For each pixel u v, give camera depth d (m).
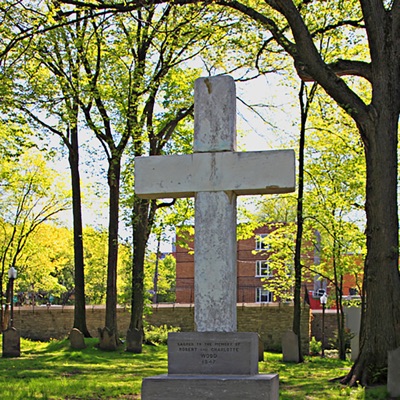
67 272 70.00
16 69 23.78
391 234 16.38
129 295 38.56
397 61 16.91
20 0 20.02
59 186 43.25
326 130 28.55
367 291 16.56
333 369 21.61
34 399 12.67
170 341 9.66
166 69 26.81
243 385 8.95
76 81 26.78
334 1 23.06
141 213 29.66
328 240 38.50
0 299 39.84
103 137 28.89
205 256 9.92
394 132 16.73
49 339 39.12
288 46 17.39
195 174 10.13
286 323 36.69
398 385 14.03
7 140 28.06
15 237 44.28
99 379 16.50
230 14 23.42
